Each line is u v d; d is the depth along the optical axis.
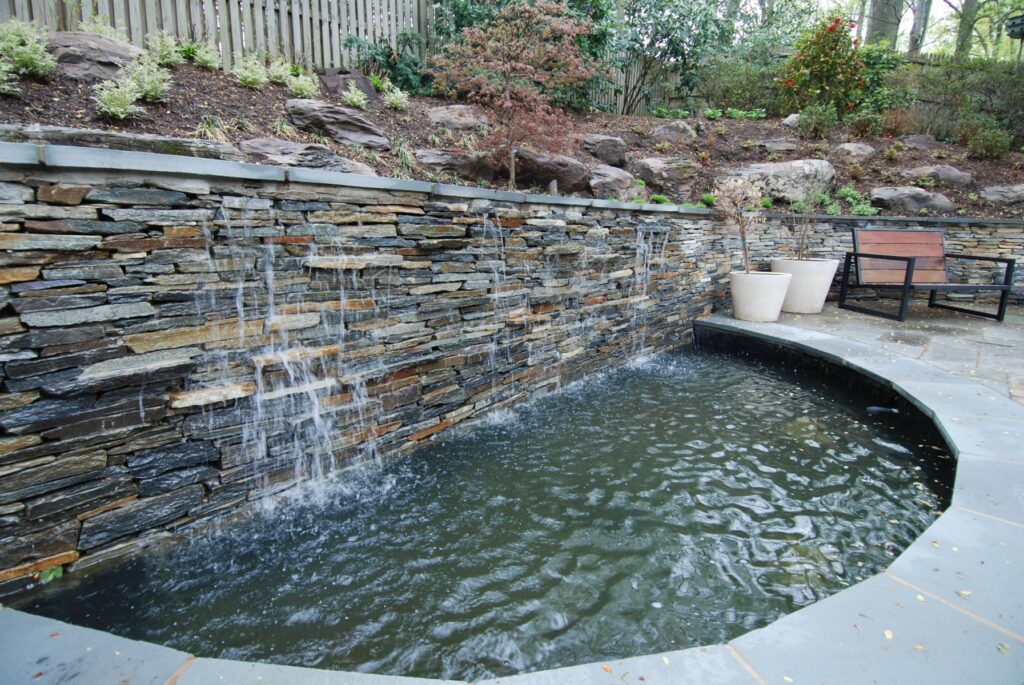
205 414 2.19
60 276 1.78
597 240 4.28
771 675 1.38
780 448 3.21
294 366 2.46
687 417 3.69
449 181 4.22
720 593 2.01
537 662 1.70
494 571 2.13
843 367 4.21
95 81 3.13
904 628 1.54
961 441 2.72
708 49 8.84
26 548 1.80
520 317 3.69
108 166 1.84
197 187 2.07
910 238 6.06
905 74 8.56
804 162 6.92
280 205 2.32
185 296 2.08
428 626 1.84
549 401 3.98
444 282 3.11
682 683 1.36
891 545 2.29
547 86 4.96
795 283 5.92
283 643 1.75
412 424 3.05
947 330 5.16
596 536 2.36
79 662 1.42
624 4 8.35
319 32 5.07
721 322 5.53
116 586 1.96
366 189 2.63
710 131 7.90
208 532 2.26
